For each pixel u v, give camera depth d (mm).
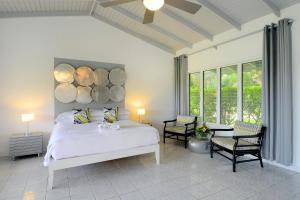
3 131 3811
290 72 3051
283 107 3086
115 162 3518
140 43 5320
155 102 5578
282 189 2518
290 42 3074
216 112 4711
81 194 2398
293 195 2371
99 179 2822
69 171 3105
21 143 3604
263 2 3061
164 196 2359
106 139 2936
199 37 4789
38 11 4027
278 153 3160
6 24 3807
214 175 2955
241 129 3615
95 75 4684
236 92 4215
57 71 4250
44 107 4152
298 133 3055
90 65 4648
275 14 3213
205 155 3918
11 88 3859
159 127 5652
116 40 4977
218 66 4574
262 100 3398
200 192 2451
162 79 5684
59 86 4281
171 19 4238
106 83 4828
